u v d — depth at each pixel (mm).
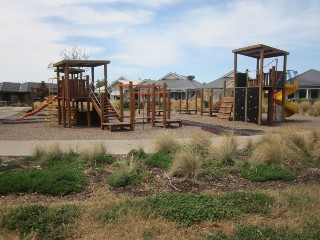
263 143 8195
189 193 5398
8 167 6758
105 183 5902
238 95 18500
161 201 4836
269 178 6367
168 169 6551
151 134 12852
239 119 18500
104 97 16391
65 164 6969
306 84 41969
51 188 5449
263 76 17375
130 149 8984
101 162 7152
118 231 3977
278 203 4793
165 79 59812
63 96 15930
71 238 3805
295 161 7352
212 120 19547
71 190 5500
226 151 7422
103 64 16906
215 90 47625
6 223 4094
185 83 57062
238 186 5961
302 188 5648
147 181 6020
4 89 59188
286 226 4039
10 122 18781
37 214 4348
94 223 4168
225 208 4594
